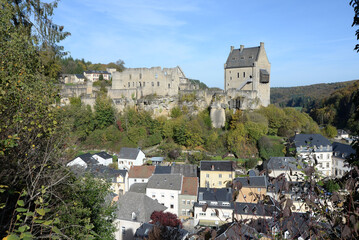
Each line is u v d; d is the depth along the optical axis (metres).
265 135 53.69
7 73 10.78
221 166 44.56
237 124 54.38
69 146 13.38
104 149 57.06
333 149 52.59
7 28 12.83
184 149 54.97
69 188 13.34
